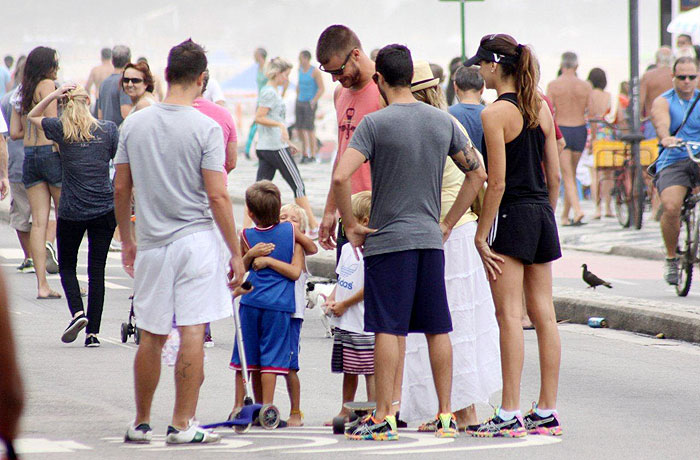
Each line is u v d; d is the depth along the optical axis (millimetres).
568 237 58125
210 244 20734
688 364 31109
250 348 23844
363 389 27266
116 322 36594
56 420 22859
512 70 21469
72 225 31984
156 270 20531
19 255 51375
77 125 31625
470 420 22812
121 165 20844
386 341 20953
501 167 21141
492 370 22797
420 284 21156
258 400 24719
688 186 41719
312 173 91750
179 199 20516
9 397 6805
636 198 60375
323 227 24219
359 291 23438
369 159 21016
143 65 34125
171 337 24469
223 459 19078
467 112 29562
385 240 20844
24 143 39500
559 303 39344
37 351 31219
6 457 6848
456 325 22562
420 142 20859
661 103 42688
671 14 70062
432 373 21719
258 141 55312
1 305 6781
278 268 23844
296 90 102562
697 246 41562
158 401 25281
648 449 20672
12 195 45562
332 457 19406
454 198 22938
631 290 43938
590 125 71125
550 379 22281
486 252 21500
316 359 31047
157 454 19531
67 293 32094
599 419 23906
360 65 25422
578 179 73688
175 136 20438
